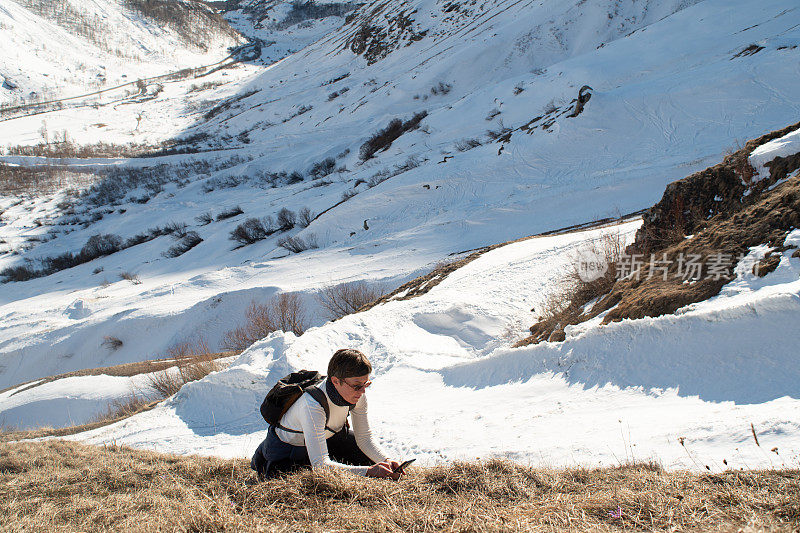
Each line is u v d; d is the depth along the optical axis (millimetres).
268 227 47781
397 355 10484
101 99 180000
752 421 3844
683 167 28156
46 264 62219
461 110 61469
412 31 118750
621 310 6910
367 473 3109
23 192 91188
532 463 4465
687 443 3912
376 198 40406
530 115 52031
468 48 87812
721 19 51531
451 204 36062
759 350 4875
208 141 112188
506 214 30766
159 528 2906
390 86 94062
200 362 15875
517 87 57781
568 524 2447
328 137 84938
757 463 3297
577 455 4348
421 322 12367
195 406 10453
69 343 31141
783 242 6012
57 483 4629
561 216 28672
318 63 143250
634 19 77625
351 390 2984
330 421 3092
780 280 5582
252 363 11164
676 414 4594
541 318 10688
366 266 29641
